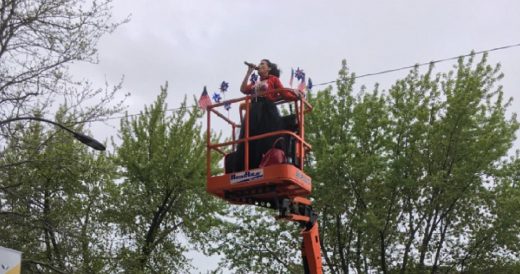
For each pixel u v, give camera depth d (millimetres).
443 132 23000
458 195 22500
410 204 23375
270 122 10734
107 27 17922
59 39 16906
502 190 23062
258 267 24438
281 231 24516
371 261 23609
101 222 21969
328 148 22953
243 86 11133
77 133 14711
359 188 22969
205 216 24938
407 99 23891
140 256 21828
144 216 24281
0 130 16453
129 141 24922
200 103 11312
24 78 16656
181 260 23938
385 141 23469
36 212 18156
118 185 23672
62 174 19156
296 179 10227
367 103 23859
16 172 17859
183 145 24656
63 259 19203
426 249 23281
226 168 11039
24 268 19453
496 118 23562
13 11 16312
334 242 23797
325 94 24516
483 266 23188
